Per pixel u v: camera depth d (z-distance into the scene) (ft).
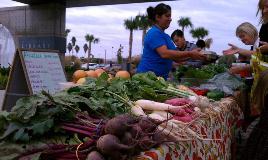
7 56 39.37
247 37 12.14
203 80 13.50
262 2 9.89
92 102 5.58
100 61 148.87
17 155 4.09
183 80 13.91
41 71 13.39
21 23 38.70
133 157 4.05
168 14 11.76
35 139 4.43
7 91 12.82
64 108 4.82
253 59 9.46
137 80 8.80
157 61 11.84
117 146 3.80
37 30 37.73
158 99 7.88
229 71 13.61
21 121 4.45
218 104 9.43
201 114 7.25
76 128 4.69
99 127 4.23
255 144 8.94
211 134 7.37
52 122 4.50
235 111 11.59
